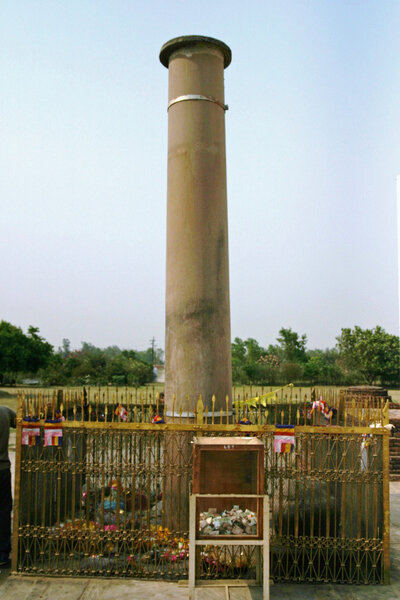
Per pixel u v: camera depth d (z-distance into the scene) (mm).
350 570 5406
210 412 6668
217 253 7074
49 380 38688
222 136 7453
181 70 7367
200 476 4965
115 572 5457
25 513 5797
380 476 5500
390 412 12531
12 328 41875
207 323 6859
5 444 5824
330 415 6293
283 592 5148
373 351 43312
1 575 5445
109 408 7727
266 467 5555
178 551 5578
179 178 7172
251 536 4793
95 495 5762
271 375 33438
